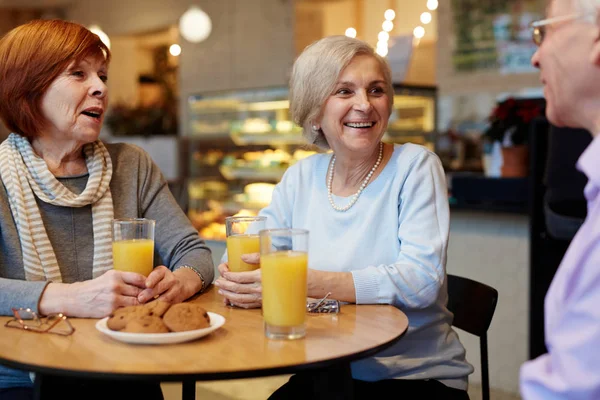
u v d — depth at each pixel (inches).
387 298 62.0
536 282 113.0
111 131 288.4
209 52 274.7
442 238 65.7
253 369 44.4
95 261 70.6
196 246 75.9
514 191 120.7
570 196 103.0
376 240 68.6
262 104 190.2
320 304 59.9
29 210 67.7
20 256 67.1
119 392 70.5
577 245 35.9
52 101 67.6
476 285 73.4
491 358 125.8
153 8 294.0
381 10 243.6
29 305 57.9
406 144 72.0
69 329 54.3
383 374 64.9
